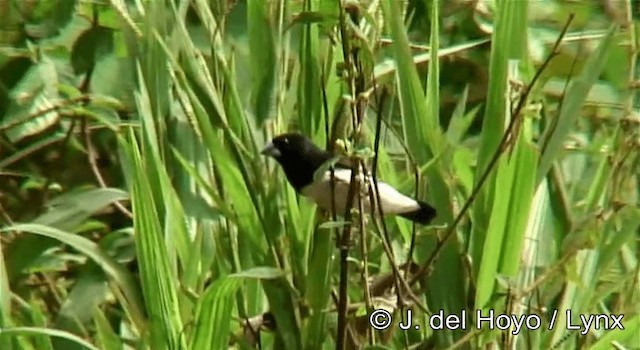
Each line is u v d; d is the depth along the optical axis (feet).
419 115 42.09
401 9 49.49
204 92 41.57
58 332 38.09
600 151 48.42
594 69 41.45
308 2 43.24
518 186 40.19
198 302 37.50
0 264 40.06
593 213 41.55
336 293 43.57
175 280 40.32
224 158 40.81
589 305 43.55
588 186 48.47
